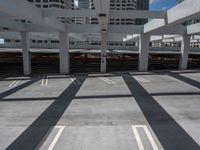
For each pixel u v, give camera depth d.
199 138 8.23
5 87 18.36
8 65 28.48
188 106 12.26
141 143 7.83
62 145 7.76
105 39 26.34
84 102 13.27
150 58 30.88
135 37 30.50
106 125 9.52
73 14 17.16
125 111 11.41
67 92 16.11
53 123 9.84
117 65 29.70
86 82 20.39
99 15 14.62
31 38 33.28
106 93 15.63
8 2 11.59
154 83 19.41
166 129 9.05
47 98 14.37
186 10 13.51
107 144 7.78
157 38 34.44
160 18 17.73
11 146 7.76
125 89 16.91
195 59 32.41
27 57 26.31
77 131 8.91
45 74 26.56
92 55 28.73
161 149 7.40
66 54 26.25
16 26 23.09
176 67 31.05
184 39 28.33
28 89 17.41
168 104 12.67
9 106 12.60
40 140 8.17
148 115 10.78
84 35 38.19
